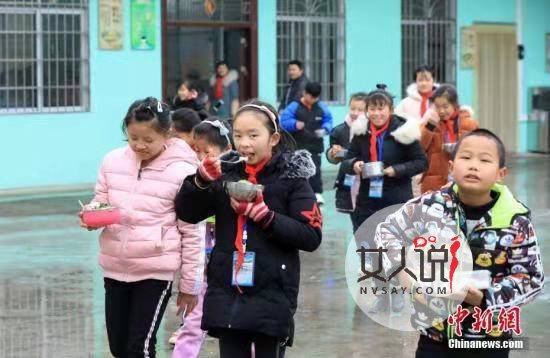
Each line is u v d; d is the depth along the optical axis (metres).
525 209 5.89
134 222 7.32
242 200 6.34
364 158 11.25
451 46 26.52
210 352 9.41
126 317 7.47
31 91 20.48
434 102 12.09
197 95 18.62
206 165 6.44
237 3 23.23
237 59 23.66
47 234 15.48
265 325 6.46
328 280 12.45
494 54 27.48
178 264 7.40
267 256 6.49
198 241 7.44
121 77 21.59
